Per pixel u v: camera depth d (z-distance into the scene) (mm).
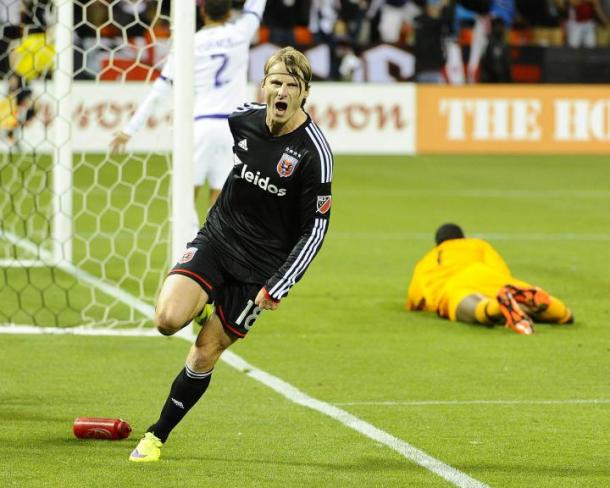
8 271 40875
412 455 19906
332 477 18578
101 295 36812
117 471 18734
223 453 19969
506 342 30344
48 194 59812
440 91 85188
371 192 67000
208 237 19500
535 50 91625
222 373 26688
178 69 30047
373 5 90312
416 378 26281
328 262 44219
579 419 22641
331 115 83875
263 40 87062
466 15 91125
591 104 86125
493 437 21203
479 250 34312
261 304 18828
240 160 19219
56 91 40531
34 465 19031
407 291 38312
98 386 25172
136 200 61250
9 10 46938
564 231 52969
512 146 85812
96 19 78125
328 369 27188
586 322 33125
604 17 95312
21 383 25375
